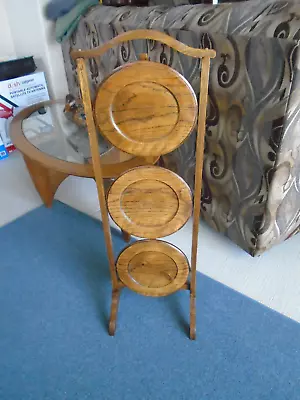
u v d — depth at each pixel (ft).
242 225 4.21
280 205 3.88
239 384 3.07
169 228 2.96
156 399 3.00
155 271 3.30
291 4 3.03
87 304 3.91
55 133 4.91
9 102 7.18
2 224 5.27
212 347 3.38
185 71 4.15
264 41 3.05
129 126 2.45
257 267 4.28
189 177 4.83
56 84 8.11
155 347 3.41
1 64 7.02
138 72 2.23
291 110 3.15
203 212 4.91
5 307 3.90
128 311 3.79
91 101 2.47
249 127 3.57
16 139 4.86
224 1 4.76
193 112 2.35
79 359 3.34
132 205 2.86
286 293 3.92
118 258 3.24
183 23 4.00
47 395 3.07
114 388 3.10
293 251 4.51
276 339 3.42
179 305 3.84
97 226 5.15
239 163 3.90
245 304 3.80
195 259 3.20
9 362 3.34
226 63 3.54
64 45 7.41
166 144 2.51
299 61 2.88
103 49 2.25
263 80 3.22
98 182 2.87
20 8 7.42
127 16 5.21
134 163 3.93
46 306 3.90
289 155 3.48
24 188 6.22
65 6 6.83
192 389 3.06
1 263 4.52
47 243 4.85
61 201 5.77
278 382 3.07
